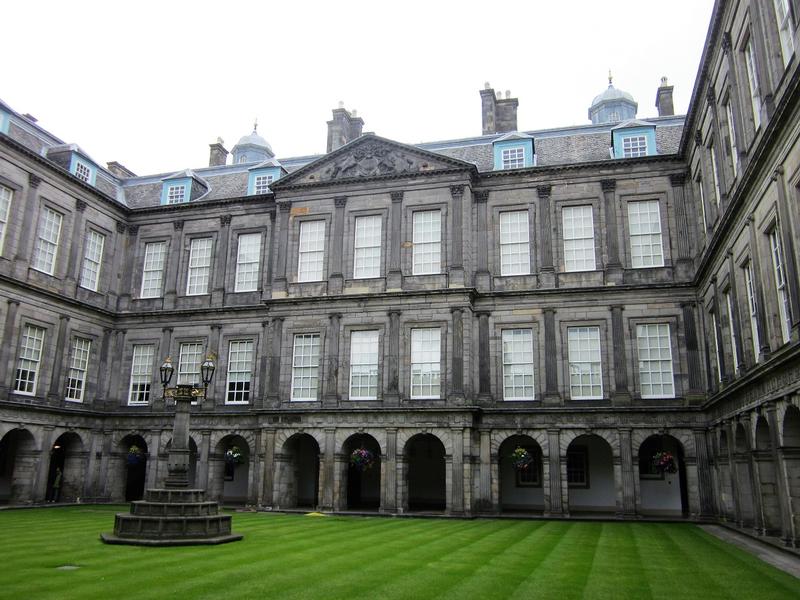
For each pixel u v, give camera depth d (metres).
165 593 11.14
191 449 36.97
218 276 36.44
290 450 32.25
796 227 16.62
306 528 22.34
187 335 36.28
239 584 12.00
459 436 29.41
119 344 37.12
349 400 31.50
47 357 32.81
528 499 33.28
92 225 36.41
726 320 25.39
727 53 22.23
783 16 17.72
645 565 15.15
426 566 14.39
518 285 31.97
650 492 31.97
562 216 32.31
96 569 13.37
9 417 30.44
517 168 32.78
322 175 34.66
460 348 30.48
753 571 14.47
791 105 15.93
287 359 32.88
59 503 33.34
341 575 13.10
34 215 32.47
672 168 31.39
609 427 29.33
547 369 30.64
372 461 30.45
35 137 35.44
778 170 17.34
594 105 49.31
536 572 13.86
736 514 23.94
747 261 21.84
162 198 39.25
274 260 34.66
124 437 35.81
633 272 30.98
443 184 32.69
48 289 33.06
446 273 31.73
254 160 50.84
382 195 33.47
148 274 38.09
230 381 35.22
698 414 28.66
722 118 24.16
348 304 32.41
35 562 14.20
